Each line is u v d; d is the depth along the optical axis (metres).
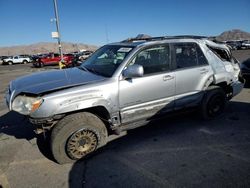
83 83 3.86
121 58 4.25
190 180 3.38
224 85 5.65
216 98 5.41
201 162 3.82
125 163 3.86
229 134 4.78
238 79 5.98
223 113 5.91
